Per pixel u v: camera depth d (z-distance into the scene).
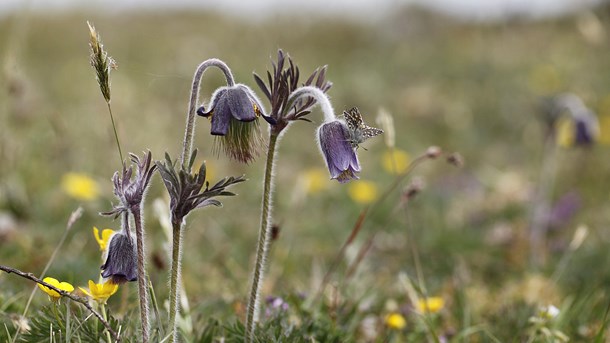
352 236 4.74
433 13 20.45
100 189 7.09
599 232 7.49
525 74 15.10
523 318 4.84
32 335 3.39
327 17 19.27
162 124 9.25
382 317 4.86
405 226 7.70
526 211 8.21
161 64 13.86
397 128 12.03
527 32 17.67
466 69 15.91
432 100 13.32
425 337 4.57
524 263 6.62
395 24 20.00
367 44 18.94
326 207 8.20
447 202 8.62
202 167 2.94
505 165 10.70
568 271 6.18
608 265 6.24
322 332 4.06
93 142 8.09
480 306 5.39
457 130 11.95
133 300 4.39
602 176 9.52
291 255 6.41
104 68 3.08
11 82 6.96
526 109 12.82
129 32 16.50
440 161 10.66
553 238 7.43
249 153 3.03
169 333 3.05
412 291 4.73
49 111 9.51
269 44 16.64
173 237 3.02
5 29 13.46
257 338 3.55
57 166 7.64
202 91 11.89
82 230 6.23
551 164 9.08
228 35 16.86
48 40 15.55
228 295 5.11
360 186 8.01
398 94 14.00
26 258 5.30
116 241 2.96
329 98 3.27
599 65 14.92
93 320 3.39
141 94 10.70
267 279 5.54
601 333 4.01
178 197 2.96
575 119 7.41
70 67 13.57
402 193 5.02
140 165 2.95
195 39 15.97
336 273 5.77
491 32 18.73
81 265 5.13
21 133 8.22
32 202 6.67
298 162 10.27
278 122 3.19
